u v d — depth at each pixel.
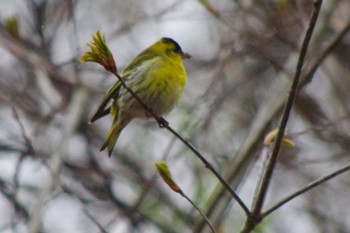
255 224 6.53
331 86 14.62
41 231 13.09
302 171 14.98
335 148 14.83
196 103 12.80
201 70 15.34
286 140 7.67
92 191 14.68
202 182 13.52
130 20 16.16
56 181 10.90
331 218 14.57
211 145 14.60
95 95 15.05
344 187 14.91
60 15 14.08
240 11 13.00
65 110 13.58
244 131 15.25
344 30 9.96
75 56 13.14
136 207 12.22
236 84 14.50
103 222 14.24
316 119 14.47
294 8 12.18
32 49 14.05
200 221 9.75
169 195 14.73
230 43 13.74
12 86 15.48
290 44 11.73
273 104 10.78
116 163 16.11
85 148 15.56
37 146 13.95
